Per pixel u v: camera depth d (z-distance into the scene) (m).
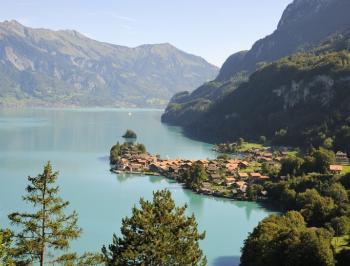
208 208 161.62
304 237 90.56
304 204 148.38
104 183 195.62
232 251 117.56
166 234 50.16
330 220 121.69
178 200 172.50
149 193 179.00
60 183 191.75
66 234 49.34
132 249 49.22
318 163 186.75
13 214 48.09
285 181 176.75
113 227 131.75
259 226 103.38
